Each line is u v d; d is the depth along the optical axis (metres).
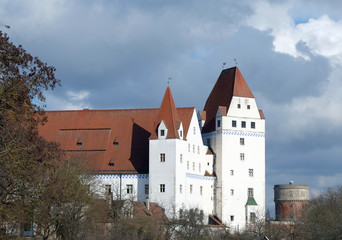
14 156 66.62
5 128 66.38
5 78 66.88
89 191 113.50
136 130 158.50
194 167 157.62
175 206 145.00
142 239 111.31
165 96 152.75
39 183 76.69
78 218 101.94
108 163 153.88
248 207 164.25
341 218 124.69
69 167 108.19
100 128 159.62
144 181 151.50
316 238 116.69
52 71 71.88
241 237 124.25
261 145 168.12
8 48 67.88
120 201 118.06
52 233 98.12
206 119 172.12
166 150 149.00
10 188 68.81
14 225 72.12
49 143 75.00
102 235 107.62
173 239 117.56
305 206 156.50
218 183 164.12
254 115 168.25
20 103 68.38
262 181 167.12
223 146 164.62
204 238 121.25
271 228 123.50
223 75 173.50
